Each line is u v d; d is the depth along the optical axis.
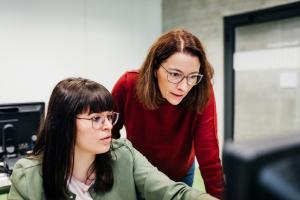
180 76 1.15
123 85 1.40
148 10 3.95
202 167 1.40
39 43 3.29
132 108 1.41
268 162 0.26
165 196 1.10
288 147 0.27
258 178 0.26
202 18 3.46
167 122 1.37
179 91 1.18
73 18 3.47
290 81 2.92
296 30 2.84
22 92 3.22
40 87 3.32
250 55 3.19
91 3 3.57
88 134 1.04
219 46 3.31
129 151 1.26
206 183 1.40
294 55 2.87
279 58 2.98
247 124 3.27
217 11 3.30
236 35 3.28
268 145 0.27
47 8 3.31
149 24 3.96
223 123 3.37
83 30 3.54
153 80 1.26
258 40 3.12
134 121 1.43
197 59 1.16
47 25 3.32
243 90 3.27
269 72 3.06
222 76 3.33
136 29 3.88
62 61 3.43
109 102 1.07
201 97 1.27
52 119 1.06
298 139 0.28
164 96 1.25
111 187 1.18
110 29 3.70
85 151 1.10
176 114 1.35
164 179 1.16
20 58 3.20
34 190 1.10
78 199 1.13
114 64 3.76
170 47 1.15
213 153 1.36
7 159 2.27
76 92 1.04
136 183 1.22
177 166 1.52
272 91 3.05
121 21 3.77
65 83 1.07
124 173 1.21
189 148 1.48
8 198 1.12
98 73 3.66
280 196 0.26
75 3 3.47
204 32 3.45
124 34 3.80
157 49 1.20
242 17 3.17
